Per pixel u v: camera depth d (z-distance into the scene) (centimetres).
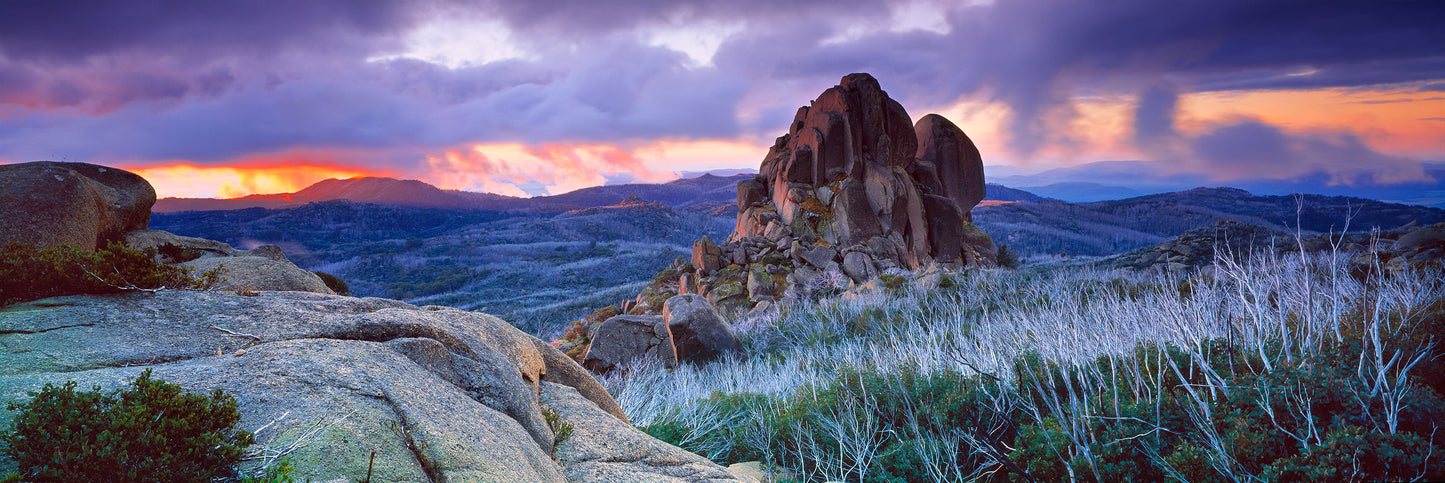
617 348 1221
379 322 378
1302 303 471
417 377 329
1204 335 492
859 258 2402
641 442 394
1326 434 314
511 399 362
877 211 2766
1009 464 392
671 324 1184
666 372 1124
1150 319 590
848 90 2991
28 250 392
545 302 11056
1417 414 316
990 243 3284
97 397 238
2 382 264
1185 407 391
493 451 285
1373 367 354
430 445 265
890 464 455
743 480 395
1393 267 772
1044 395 464
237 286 556
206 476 221
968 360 612
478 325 439
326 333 368
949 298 1330
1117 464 358
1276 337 445
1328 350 393
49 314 354
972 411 498
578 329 1938
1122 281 1121
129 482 212
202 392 275
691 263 2527
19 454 215
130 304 386
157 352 326
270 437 248
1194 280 695
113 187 717
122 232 689
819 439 528
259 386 283
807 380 727
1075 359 503
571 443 371
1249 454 325
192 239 767
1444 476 272
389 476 239
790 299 1953
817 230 2706
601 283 17538
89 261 398
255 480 224
